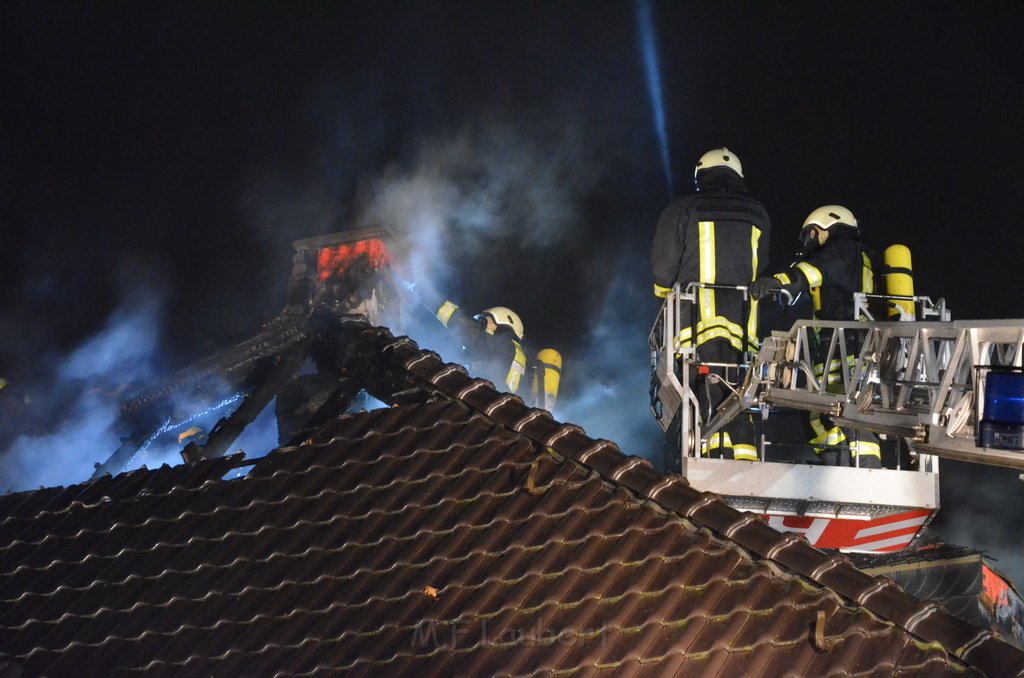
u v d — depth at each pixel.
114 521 24.97
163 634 22.20
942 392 21.17
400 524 23.19
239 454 25.92
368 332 28.61
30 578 24.16
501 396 25.48
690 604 20.33
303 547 23.31
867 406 24.03
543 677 19.53
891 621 19.34
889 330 23.55
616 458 23.34
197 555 23.72
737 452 31.08
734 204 32.19
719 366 30.81
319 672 20.53
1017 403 19.00
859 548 30.56
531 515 22.62
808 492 29.16
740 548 21.16
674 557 21.25
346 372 28.42
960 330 20.98
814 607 19.86
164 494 25.38
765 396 27.72
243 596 22.61
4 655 22.39
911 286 31.52
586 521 22.33
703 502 21.98
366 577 22.25
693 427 30.23
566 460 23.70
